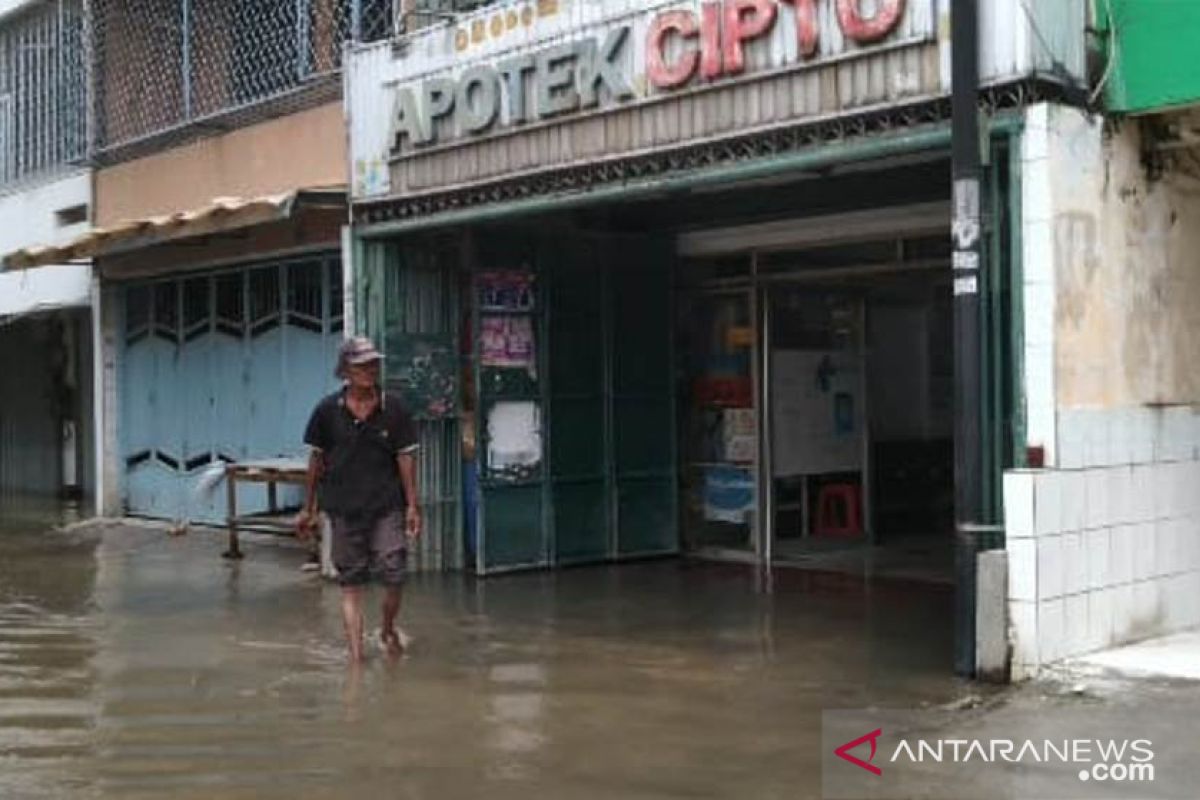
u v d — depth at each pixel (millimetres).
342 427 8289
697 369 12469
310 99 12789
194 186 14547
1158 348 8109
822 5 8039
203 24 14406
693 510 12508
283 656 8398
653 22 8945
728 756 6180
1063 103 7359
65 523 16031
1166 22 7438
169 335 15453
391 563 8383
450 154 10430
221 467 12836
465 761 6172
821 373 12359
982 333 7469
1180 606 8266
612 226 11977
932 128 7637
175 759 6246
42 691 7531
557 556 11758
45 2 17047
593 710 7020
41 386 19938
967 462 7469
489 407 11422
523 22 9844
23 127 17969
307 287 13484
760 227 11625
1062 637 7398
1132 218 7871
